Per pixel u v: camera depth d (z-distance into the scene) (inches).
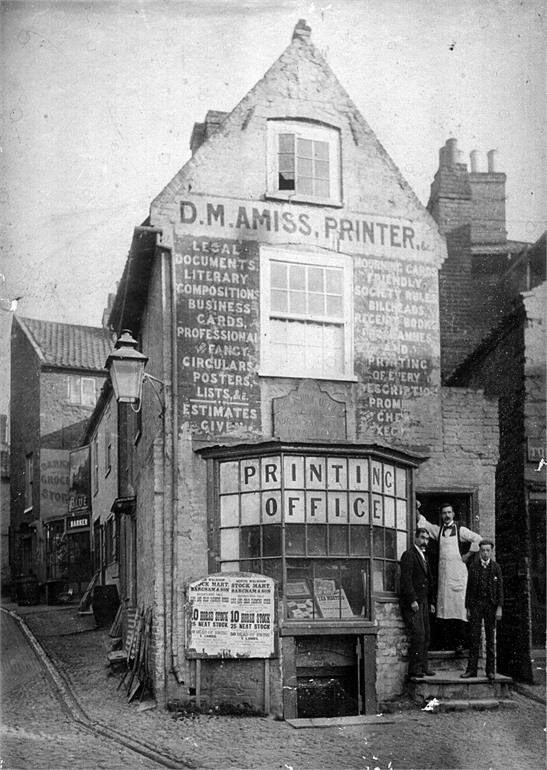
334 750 407.5
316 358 491.5
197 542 459.8
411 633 467.2
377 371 498.0
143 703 454.9
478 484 505.0
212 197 487.2
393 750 410.6
